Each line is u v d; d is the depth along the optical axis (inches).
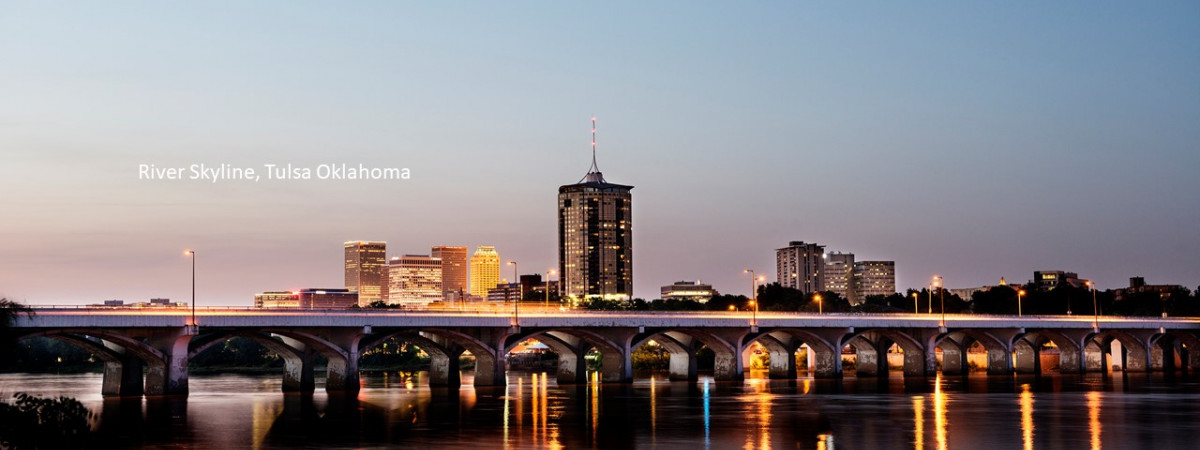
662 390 6161.4
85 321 4835.1
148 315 5064.0
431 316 6023.6
